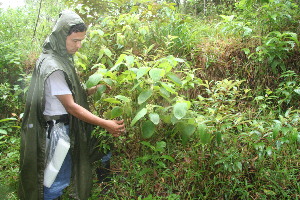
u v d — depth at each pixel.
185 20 3.29
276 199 2.06
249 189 2.14
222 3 4.94
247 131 2.12
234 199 2.11
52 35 1.95
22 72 3.67
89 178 2.11
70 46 1.97
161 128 2.26
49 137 1.96
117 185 2.33
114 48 3.22
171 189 2.18
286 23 3.11
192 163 2.21
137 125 2.26
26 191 1.98
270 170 2.15
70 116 2.00
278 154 2.22
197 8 5.19
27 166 1.95
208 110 2.15
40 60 1.95
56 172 1.95
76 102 2.00
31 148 1.93
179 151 2.36
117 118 2.42
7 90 3.38
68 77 1.92
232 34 3.25
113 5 3.53
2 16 4.48
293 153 2.24
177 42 3.18
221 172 2.17
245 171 2.19
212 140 2.08
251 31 2.91
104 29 3.34
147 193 2.22
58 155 1.93
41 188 1.98
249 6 3.17
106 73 1.99
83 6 3.40
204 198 2.08
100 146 2.33
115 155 2.58
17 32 4.46
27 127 1.94
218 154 2.11
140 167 2.34
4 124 3.21
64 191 2.34
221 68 2.98
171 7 3.23
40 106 1.90
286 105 2.71
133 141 2.42
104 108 2.59
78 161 2.07
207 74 3.00
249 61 2.92
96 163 2.44
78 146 2.06
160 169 2.29
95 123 1.94
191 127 1.87
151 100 2.13
